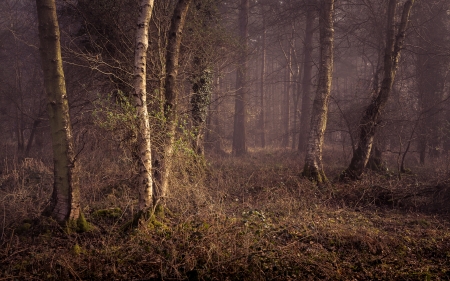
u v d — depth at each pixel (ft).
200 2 48.75
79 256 21.83
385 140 56.34
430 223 30.42
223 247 22.27
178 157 29.09
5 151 57.26
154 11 36.96
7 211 28.17
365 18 67.92
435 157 68.69
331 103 85.66
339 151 76.48
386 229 28.68
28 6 66.80
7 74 69.62
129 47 39.96
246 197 37.19
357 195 38.06
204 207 28.58
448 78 73.61
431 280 20.79
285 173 47.19
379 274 21.48
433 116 64.49
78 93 45.32
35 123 59.11
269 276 20.76
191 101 44.16
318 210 33.35
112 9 40.98
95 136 34.32
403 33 47.03
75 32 49.32
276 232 25.86
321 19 48.39
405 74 70.08
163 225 25.36
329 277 20.80
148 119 25.91
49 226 25.32
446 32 71.26
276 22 71.61
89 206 31.24
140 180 25.68
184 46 43.45
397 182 40.40
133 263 21.47
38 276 20.38
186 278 20.25
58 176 25.67
